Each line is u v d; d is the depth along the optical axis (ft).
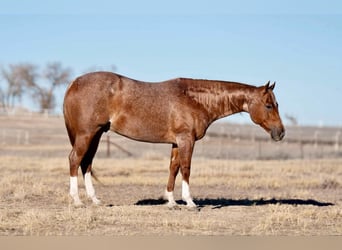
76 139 42.04
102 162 96.78
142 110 42.06
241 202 49.37
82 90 41.65
